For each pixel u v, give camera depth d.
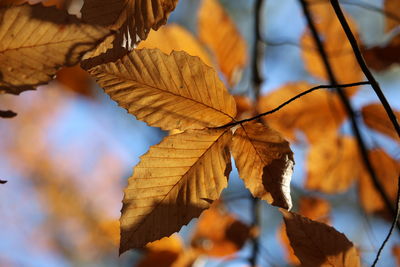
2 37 0.77
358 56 0.81
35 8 0.77
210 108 0.82
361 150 1.00
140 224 0.82
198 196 0.83
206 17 1.05
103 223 1.06
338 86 0.81
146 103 0.81
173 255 1.03
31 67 0.77
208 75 0.82
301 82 1.06
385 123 1.05
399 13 1.02
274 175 0.83
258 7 1.14
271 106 1.06
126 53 0.81
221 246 1.07
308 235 0.83
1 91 0.77
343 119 1.07
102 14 0.81
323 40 1.07
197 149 0.83
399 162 1.07
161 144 0.82
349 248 0.83
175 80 0.82
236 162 0.83
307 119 1.07
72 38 0.77
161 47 0.95
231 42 1.05
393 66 1.03
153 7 0.81
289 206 0.82
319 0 1.06
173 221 0.82
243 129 0.83
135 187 0.82
